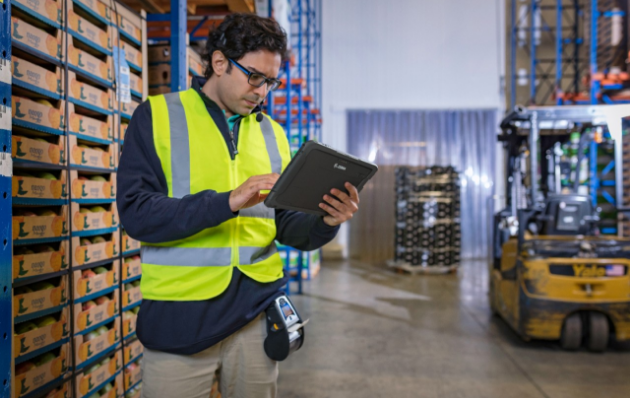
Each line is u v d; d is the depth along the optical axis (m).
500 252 5.59
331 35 11.39
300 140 6.96
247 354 1.41
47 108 1.78
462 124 11.27
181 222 1.17
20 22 1.64
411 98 11.31
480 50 11.29
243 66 1.30
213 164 1.35
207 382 1.36
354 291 7.12
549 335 4.33
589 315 4.31
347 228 11.26
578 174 5.73
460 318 5.56
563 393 3.42
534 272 4.38
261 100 1.40
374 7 11.36
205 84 1.45
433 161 11.23
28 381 1.68
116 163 2.27
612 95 8.16
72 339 1.92
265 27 1.30
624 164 7.39
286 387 3.51
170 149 1.32
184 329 1.29
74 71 1.94
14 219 1.63
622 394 3.40
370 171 1.30
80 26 1.97
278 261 1.51
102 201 2.16
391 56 11.34
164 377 1.30
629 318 4.19
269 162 1.52
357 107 11.27
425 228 8.78
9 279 0.98
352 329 5.06
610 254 4.36
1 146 0.95
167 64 2.74
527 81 11.27
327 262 10.51
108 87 2.20
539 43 11.27
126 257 2.45
